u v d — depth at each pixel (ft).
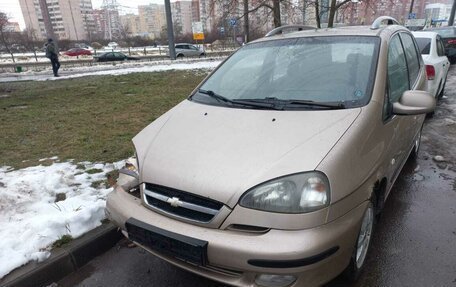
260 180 6.48
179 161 7.37
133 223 7.32
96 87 36.65
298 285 6.35
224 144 7.48
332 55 9.83
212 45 118.93
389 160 8.94
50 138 18.53
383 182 8.73
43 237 9.36
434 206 11.42
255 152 7.06
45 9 90.48
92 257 9.61
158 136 8.55
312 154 6.75
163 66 58.75
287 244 6.08
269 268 6.12
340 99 8.47
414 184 12.91
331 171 6.53
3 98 32.27
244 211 6.40
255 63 10.72
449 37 48.39
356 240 7.09
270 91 9.43
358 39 10.10
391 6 63.05
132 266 9.28
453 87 30.60
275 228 6.28
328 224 6.39
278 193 6.38
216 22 71.20
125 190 8.28
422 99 8.71
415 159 14.96
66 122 21.84
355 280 8.19
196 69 51.49
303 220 6.23
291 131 7.49
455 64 48.96
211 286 8.41
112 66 68.69
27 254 8.85
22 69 71.51
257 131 7.70
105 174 13.48
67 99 30.09
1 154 16.26
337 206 6.50
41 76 54.19
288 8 49.49
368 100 8.27
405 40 12.45
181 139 8.07
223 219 6.50
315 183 6.38
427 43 23.18
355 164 7.02
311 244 6.09
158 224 7.07
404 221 10.61
